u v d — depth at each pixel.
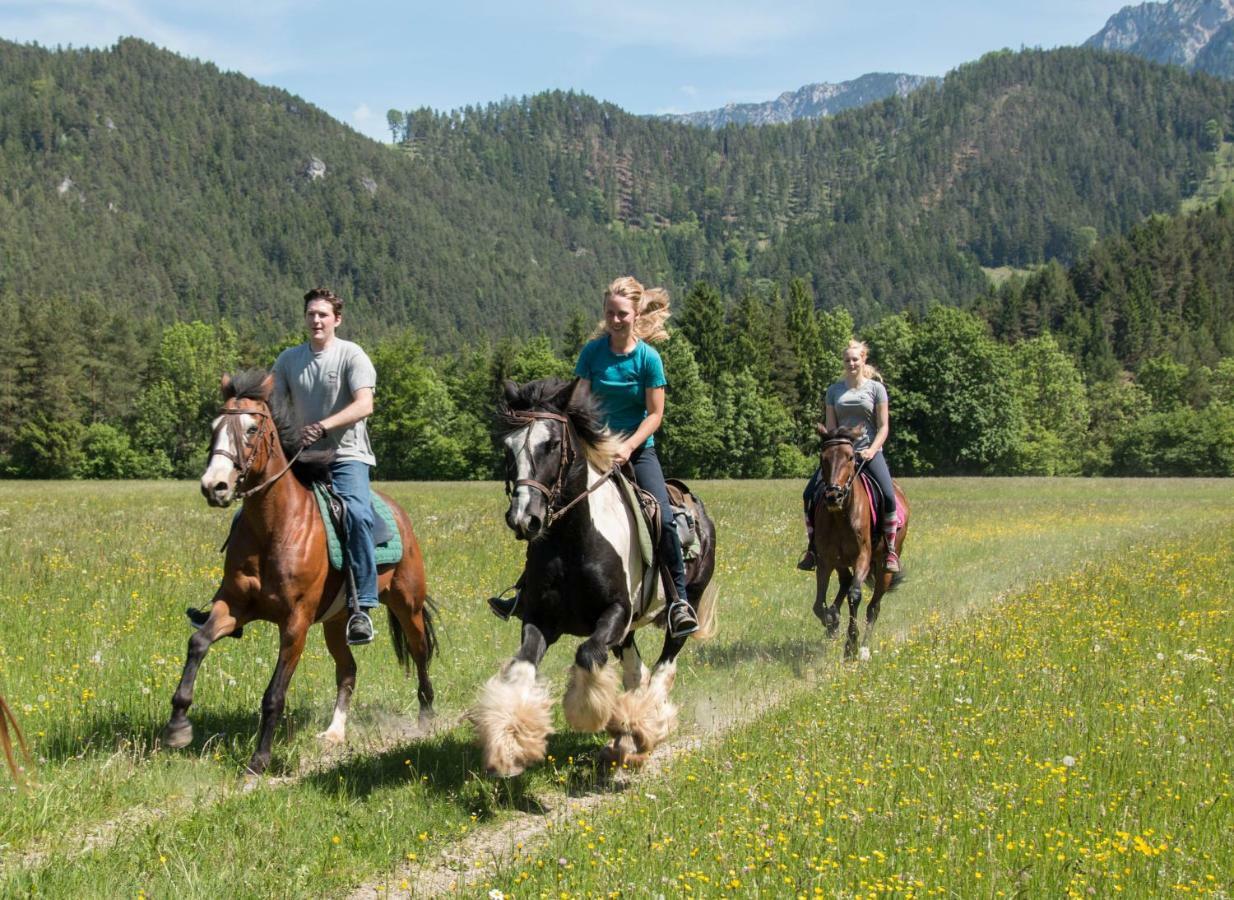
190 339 102.69
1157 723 7.05
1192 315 168.50
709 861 4.87
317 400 7.25
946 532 25.09
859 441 10.44
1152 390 120.81
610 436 6.38
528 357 89.75
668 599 7.12
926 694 8.01
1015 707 7.58
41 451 87.19
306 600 6.56
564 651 10.18
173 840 5.14
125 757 6.38
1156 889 4.59
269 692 6.45
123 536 17.61
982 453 90.44
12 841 5.24
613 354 7.12
